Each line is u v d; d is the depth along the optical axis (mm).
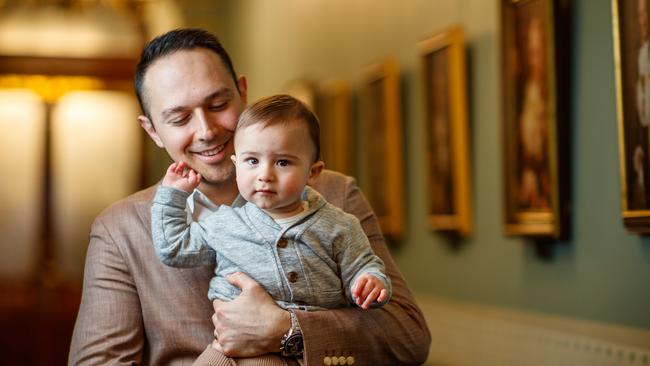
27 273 13211
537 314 5887
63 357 13047
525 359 5676
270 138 2879
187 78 3127
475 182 6805
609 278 5078
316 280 2975
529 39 5672
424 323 3277
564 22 5410
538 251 5777
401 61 8203
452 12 7113
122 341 3160
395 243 8508
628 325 4898
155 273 3217
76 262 13375
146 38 13547
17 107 13406
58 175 13438
